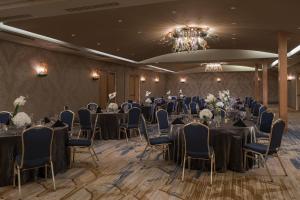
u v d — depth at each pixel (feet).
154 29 28.99
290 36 31.22
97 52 39.09
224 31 30.35
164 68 68.23
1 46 28.63
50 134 13.69
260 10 22.27
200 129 14.74
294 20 24.95
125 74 57.11
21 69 31.14
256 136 19.53
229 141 16.69
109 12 22.53
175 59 49.49
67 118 21.01
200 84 80.38
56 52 36.70
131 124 26.78
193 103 34.91
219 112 19.44
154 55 46.96
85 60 43.34
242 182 14.99
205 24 26.99
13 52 30.09
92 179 15.61
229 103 25.36
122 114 28.17
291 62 52.11
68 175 16.31
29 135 12.97
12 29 25.38
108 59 45.80
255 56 45.29
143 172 16.88
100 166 18.20
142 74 65.62
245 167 16.83
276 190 13.87
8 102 29.50
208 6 21.52
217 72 78.89
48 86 35.32
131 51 41.11
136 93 62.34
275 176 15.97
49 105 35.53
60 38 30.14
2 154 14.34
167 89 82.64
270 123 21.70
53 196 13.21
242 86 77.82
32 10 18.63
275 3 20.57
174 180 15.38
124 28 27.99
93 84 45.68
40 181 15.25
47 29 26.37
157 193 13.53
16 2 17.93
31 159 13.24
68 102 39.27
